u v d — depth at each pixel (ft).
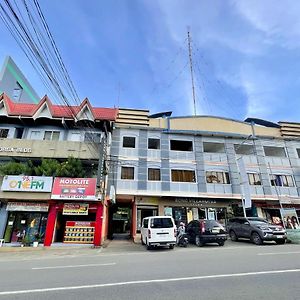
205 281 19.66
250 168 73.97
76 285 19.51
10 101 62.85
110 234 72.23
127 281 20.38
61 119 61.11
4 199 53.06
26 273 24.76
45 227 55.01
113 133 70.28
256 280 19.63
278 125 82.64
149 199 67.36
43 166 54.08
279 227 50.96
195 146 73.20
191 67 89.86
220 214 70.28
